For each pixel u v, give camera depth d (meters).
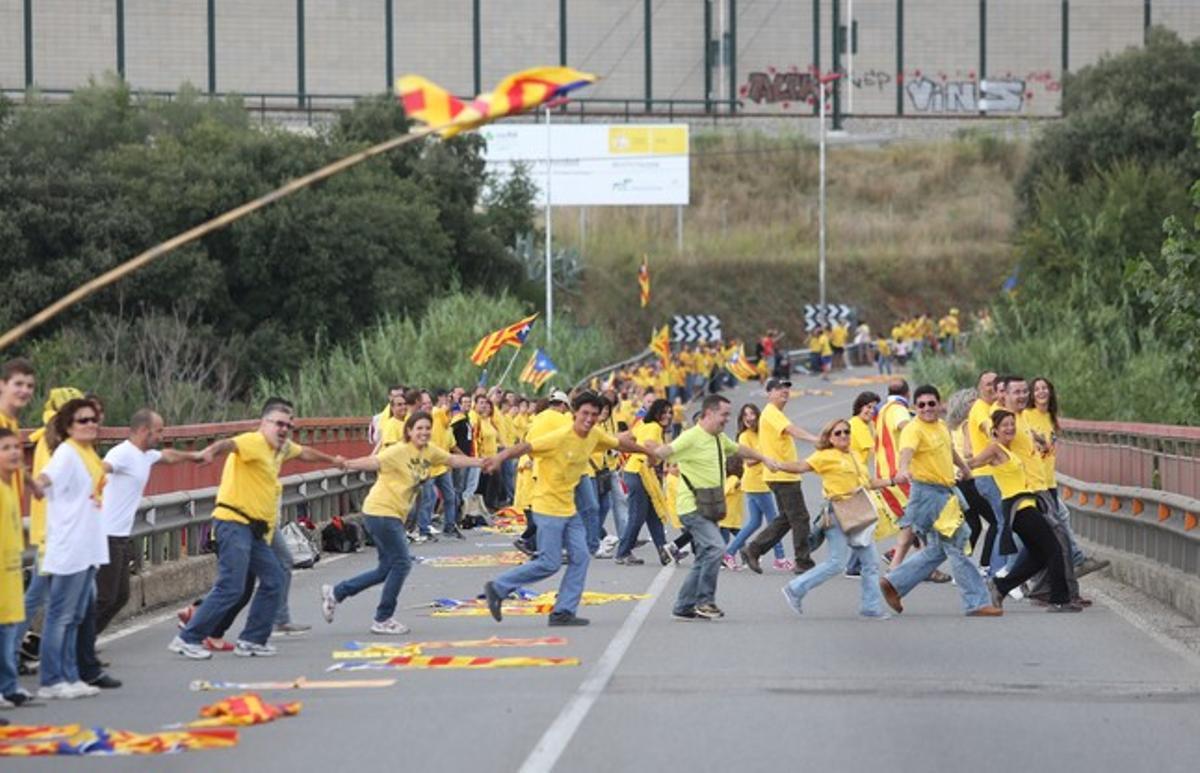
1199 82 193.88
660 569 59.16
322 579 56.72
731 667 35.72
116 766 26.23
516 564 61.41
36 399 87.44
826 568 44.75
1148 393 91.62
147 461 37.28
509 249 195.00
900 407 52.41
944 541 44.41
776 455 55.12
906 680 34.03
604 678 34.16
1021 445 46.06
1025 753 26.97
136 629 43.97
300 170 152.00
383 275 148.62
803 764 25.94
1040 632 41.47
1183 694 32.53
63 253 136.88
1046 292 123.56
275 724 29.45
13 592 31.38
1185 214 125.44
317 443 73.88
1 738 28.30
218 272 139.75
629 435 43.59
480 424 81.00
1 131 159.25
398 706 31.09
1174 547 48.06
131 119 169.75
